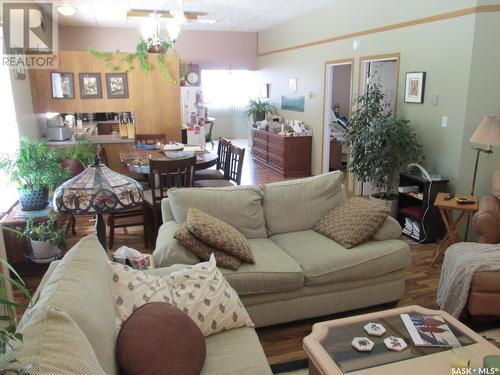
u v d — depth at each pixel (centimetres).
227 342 183
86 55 540
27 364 104
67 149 423
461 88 404
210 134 1008
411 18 461
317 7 661
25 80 486
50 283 148
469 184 419
